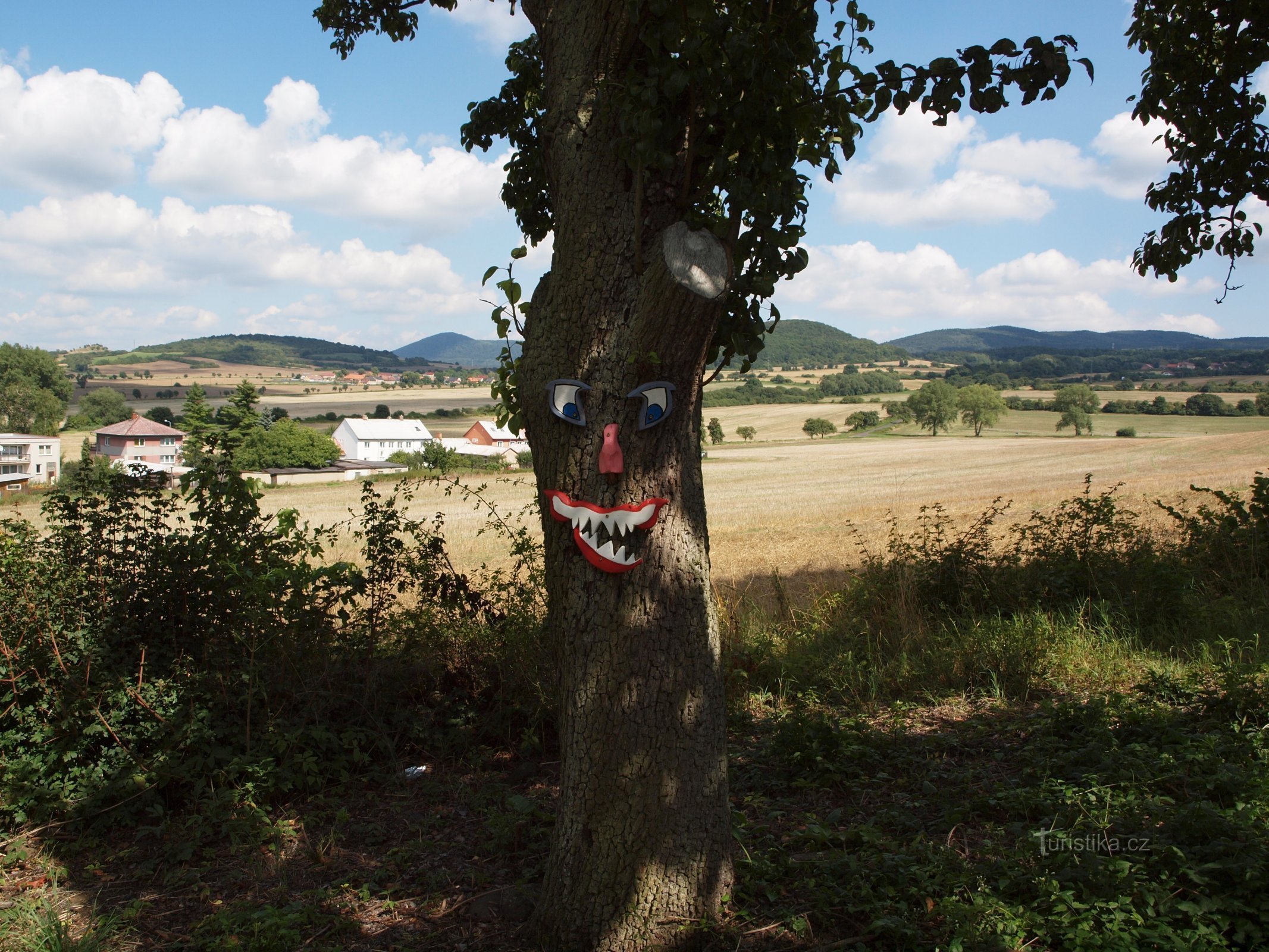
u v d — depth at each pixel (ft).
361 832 15.15
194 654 17.15
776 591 29.76
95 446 265.95
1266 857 9.45
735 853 11.83
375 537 19.49
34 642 16.28
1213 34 24.18
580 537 10.03
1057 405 345.92
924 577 27.86
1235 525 27.14
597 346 10.14
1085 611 24.45
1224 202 25.54
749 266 10.68
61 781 15.80
